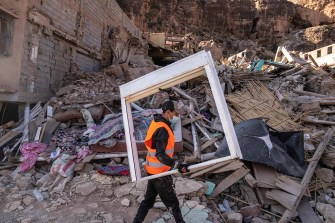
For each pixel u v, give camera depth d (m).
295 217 4.40
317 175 5.20
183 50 26.14
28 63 7.66
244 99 8.44
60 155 5.51
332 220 4.20
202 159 5.40
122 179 4.87
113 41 15.54
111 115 6.85
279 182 4.62
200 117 6.76
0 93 6.79
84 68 12.23
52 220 3.98
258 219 4.12
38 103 7.82
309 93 9.80
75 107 7.38
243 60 20.94
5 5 6.60
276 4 43.06
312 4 43.31
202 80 9.98
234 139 3.12
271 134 5.90
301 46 38.56
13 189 4.76
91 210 4.20
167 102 3.31
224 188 4.68
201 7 43.53
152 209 4.14
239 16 43.75
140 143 5.54
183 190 4.45
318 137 6.33
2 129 6.62
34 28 7.84
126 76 12.20
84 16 11.74
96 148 5.54
